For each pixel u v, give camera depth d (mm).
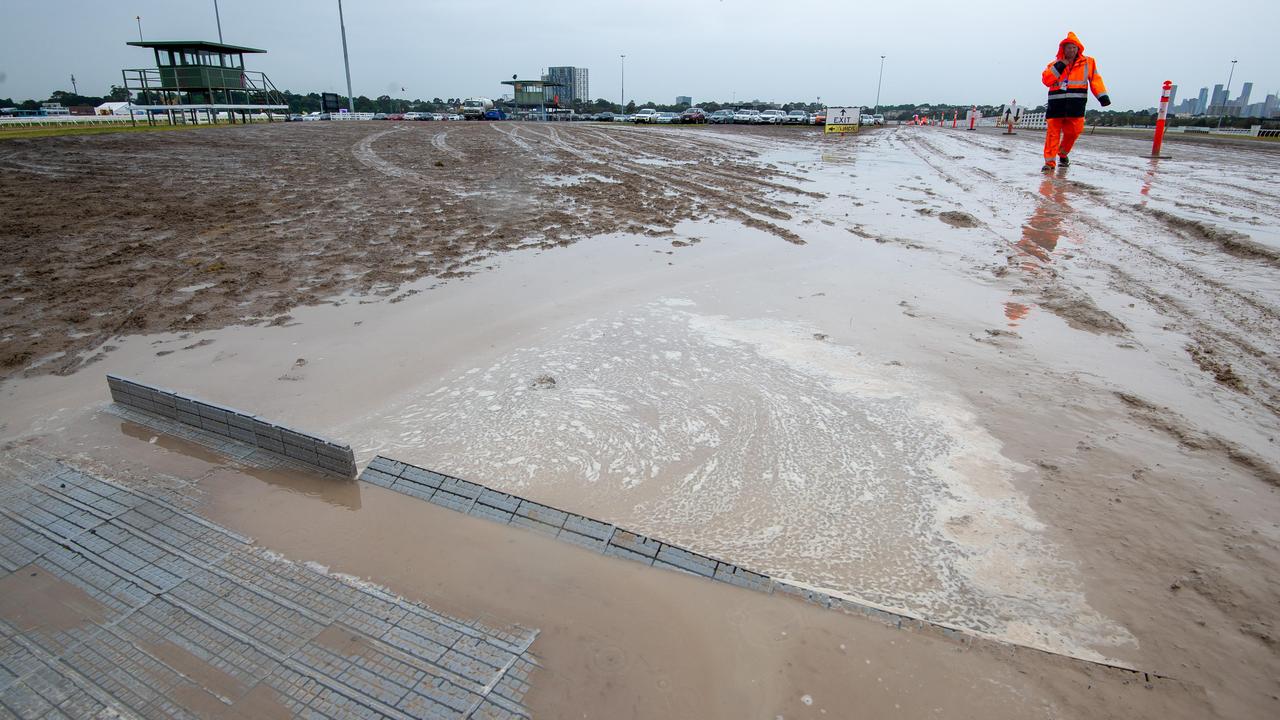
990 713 2340
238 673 2562
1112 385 4641
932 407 4414
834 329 5793
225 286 6965
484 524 3338
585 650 2619
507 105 85375
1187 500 3393
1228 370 4797
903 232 9578
